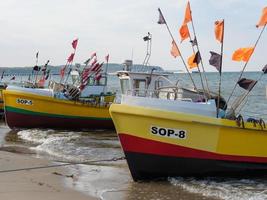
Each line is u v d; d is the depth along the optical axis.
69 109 20.16
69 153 14.41
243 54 10.90
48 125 20.19
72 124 20.34
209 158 10.48
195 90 12.26
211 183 10.46
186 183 10.38
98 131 20.36
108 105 20.84
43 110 19.91
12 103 20.00
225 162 10.61
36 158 13.22
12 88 20.02
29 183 9.90
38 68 24.75
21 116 20.00
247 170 10.88
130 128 10.34
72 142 16.72
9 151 14.85
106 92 22.55
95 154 14.23
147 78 14.57
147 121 10.24
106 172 11.57
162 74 14.67
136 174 10.55
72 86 21.52
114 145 16.08
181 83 13.89
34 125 20.17
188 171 10.60
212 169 10.62
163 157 10.40
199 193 9.52
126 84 14.80
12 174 10.84
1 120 25.16
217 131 10.38
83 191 9.46
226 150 10.55
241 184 10.41
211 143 10.42
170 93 12.45
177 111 10.34
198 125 10.27
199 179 10.75
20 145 16.23
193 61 11.41
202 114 10.55
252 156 10.81
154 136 10.30
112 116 10.44
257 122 10.77
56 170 11.60
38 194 8.94
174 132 10.29
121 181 10.57
